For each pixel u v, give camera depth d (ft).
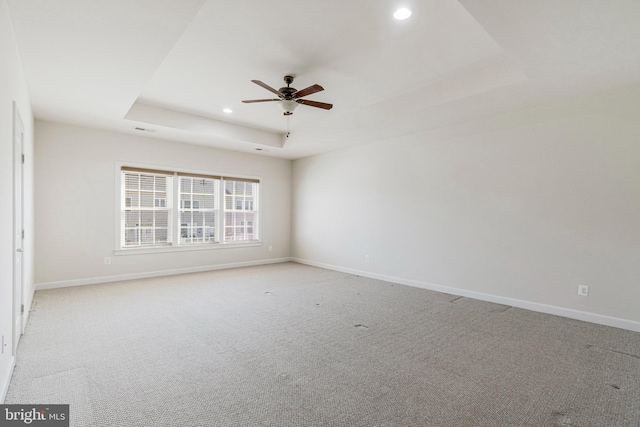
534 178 12.82
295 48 9.84
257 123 18.24
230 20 8.42
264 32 8.98
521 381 7.39
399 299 14.34
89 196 16.21
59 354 8.50
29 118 12.01
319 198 22.47
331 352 8.87
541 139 12.62
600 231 11.31
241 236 22.34
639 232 10.57
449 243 15.49
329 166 21.72
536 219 12.79
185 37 9.27
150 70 9.65
